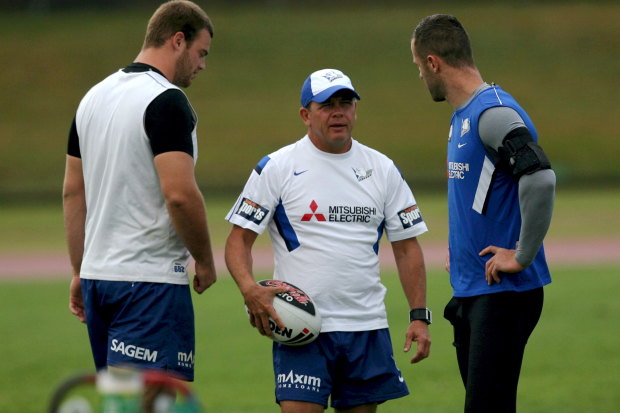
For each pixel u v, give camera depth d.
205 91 172.25
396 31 189.12
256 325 17.23
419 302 18.19
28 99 167.62
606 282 50.81
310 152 17.77
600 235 76.25
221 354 34.78
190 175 16.33
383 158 18.27
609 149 150.75
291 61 181.38
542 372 30.28
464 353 18.00
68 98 168.38
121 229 16.77
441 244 71.56
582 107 163.62
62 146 154.25
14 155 150.38
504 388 16.86
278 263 17.86
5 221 97.38
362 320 17.58
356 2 199.75
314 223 17.48
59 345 36.69
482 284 17.05
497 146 16.45
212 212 98.31
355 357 17.44
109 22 190.12
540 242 16.17
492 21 189.38
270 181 17.58
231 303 46.53
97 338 17.44
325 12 197.38
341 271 17.42
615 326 38.16
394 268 59.47
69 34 184.88
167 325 16.64
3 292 51.81
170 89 16.58
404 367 31.95
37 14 192.62
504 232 16.89
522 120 16.53
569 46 180.75
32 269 62.38
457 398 27.19
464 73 17.44
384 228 18.47
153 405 8.84
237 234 17.72
